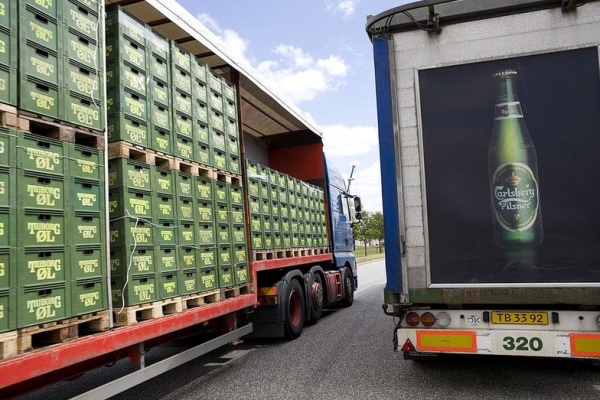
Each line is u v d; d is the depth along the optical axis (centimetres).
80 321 312
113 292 367
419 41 465
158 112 430
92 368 346
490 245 440
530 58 437
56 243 297
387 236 465
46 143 296
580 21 426
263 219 682
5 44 274
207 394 480
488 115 446
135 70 402
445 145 456
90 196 331
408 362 577
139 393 493
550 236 425
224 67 621
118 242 369
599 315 413
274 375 541
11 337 259
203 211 496
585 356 410
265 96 755
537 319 427
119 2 462
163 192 426
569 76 427
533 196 431
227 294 557
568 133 426
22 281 270
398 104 469
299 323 770
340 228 1124
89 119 336
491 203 441
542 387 463
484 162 445
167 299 416
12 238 266
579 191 421
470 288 441
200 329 519
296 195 850
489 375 512
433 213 455
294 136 1037
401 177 464
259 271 675
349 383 497
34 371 268
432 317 452
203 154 507
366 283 1825
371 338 731
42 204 289
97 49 351
